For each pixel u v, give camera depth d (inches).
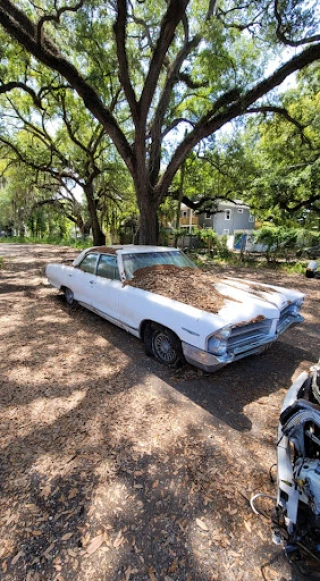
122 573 56.7
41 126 624.1
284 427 62.1
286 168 560.1
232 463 83.9
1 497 72.3
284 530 57.7
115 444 90.3
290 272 459.2
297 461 59.2
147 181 357.4
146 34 345.4
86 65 396.5
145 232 373.7
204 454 86.9
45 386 120.6
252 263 543.2
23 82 444.1
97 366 137.2
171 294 133.9
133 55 361.1
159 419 101.7
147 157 368.8
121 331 179.9
